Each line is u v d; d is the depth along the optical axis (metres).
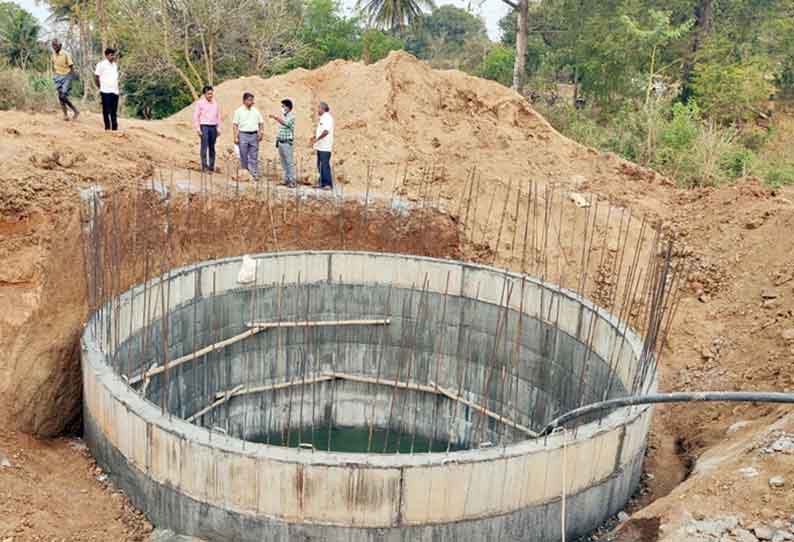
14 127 12.17
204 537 7.45
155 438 7.43
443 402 13.17
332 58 34.06
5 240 9.16
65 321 9.45
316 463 6.86
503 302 12.32
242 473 7.05
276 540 7.19
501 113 17.20
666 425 10.15
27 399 8.90
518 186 14.35
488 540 7.32
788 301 10.68
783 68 28.94
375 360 13.42
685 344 11.34
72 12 30.78
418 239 13.82
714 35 26.80
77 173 10.78
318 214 13.38
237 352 12.26
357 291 13.05
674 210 13.96
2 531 6.81
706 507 6.52
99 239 9.70
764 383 9.64
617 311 12.41
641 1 25.48
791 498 6.35
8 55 34.59
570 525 7.73
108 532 7.46
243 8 27.03
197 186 12.31
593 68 24.59
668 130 19.34
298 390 13.12
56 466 8.35
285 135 13.07
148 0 26.23
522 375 12.25
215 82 28.20
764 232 12.25
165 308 10.29
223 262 11.73
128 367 9.89
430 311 13.00
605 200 14.12
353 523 7.04
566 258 13.31
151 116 28.91
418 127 16.31
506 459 7.07
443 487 6.99
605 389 10.15
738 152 19.20
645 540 6.47
